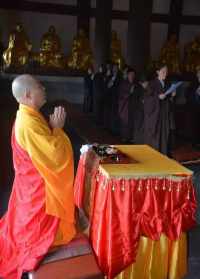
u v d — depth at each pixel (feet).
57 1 49.29
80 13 50.06
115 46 48.62
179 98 39.37
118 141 26.03
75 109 42.04
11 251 8.99
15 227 9.03
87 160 9.89
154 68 46.80
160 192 8.60
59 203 8.57
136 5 34.60
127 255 8.51
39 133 8.25
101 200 8.60
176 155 21.45
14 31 46.78
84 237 9.27
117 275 8.73
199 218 12.66
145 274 8.93
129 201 8.33
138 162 9.27
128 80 25.50
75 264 8.41
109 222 8.40
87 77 40.04
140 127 22.34
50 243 8.54
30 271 8.23
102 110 32.78
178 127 29.66
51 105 42.57
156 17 51.47
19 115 8.53
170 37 49.42
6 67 45.93
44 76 47.37
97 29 43.14
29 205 8.62
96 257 8.63
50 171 8.36
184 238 9.23
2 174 17.34
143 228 8.61
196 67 47.21
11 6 48.06
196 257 10.50
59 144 8.36
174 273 9.09
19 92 8.40
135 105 24.36
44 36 48.06
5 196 14.43
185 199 8.90
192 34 52.65
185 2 51.72
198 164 19.93
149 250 8.84
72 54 48.73
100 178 8.80
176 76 44.98
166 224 8.74
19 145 8.48
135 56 35.19
